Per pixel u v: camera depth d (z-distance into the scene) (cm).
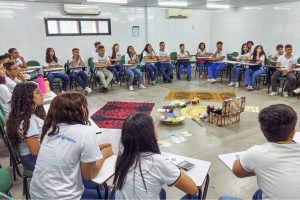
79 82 626
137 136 120
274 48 779
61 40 712
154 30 875
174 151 316
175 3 755
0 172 188
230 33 928
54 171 137
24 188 212
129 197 119
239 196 230
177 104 491
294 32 712
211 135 363
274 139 125
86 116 156
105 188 163
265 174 120
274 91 582
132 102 539
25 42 662
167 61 725
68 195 138
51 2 673
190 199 156
